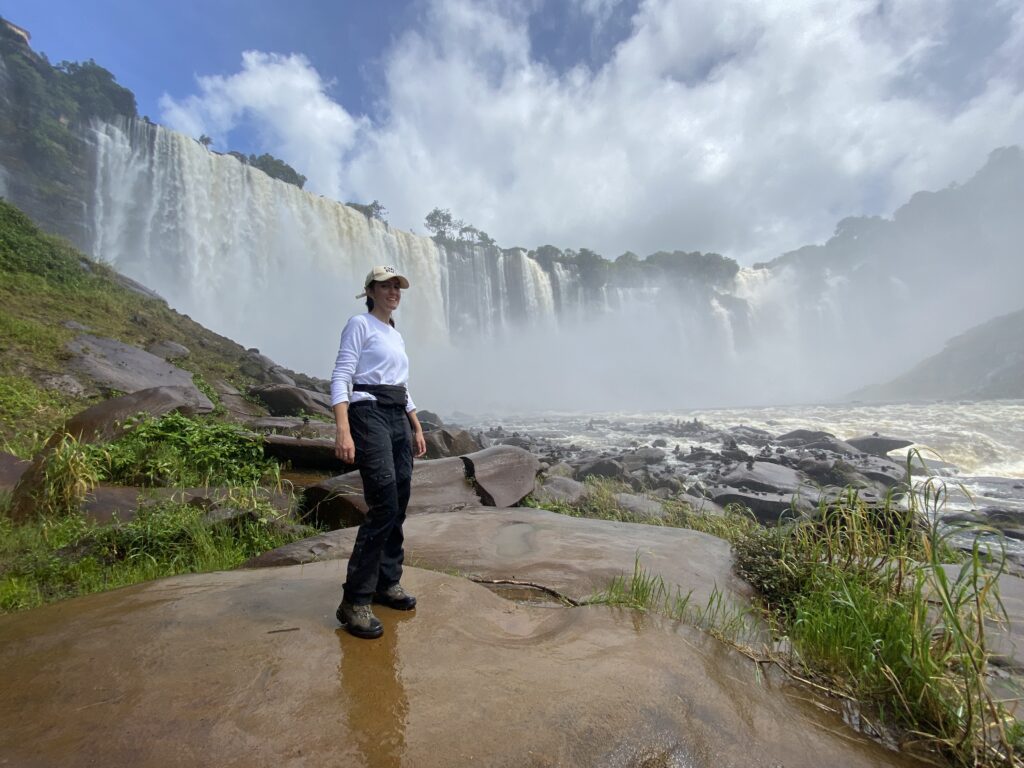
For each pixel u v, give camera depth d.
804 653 2.79
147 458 6.94
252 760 1.67
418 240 44.84
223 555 4.52
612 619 3.01
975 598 2.63
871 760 2.00
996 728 2.14
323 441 8.74
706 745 1.94
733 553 4.74
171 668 2.24
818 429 21.48
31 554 4.42
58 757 1.66
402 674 2.24
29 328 11.63
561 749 1.78
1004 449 16.56
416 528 5.28
